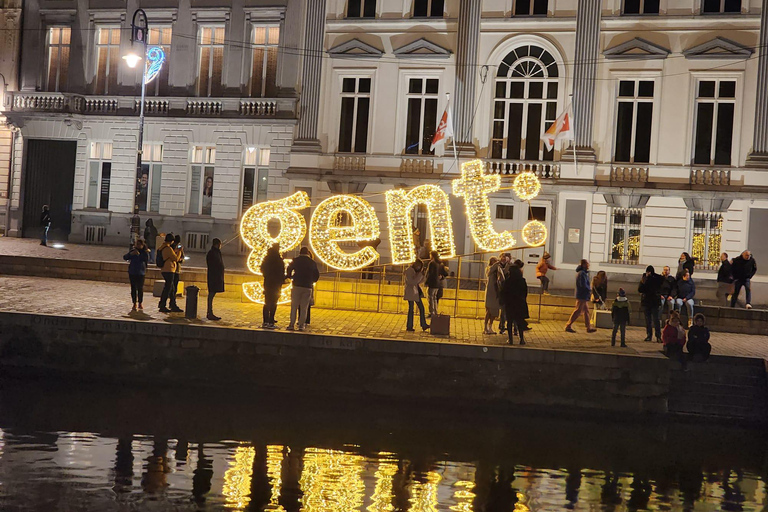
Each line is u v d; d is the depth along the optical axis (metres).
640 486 14.94
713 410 19.92
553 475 15.34
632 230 32.91
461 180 29.39
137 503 12.80
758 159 31.55
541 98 33.91
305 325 22.38
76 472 14.09
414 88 35.12
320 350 20.39
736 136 31.97
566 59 33.41
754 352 21.62
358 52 35.19
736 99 31.98
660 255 32.44
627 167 32.78
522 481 14.87
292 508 12.94
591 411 19.78
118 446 15.73
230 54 36.75
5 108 38.81
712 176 32.06
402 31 35.00
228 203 36.66
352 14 35.56
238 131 36.53
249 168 36.59
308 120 35.72
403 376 20.17
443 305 26.56
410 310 22.42
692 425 19.59
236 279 27.67
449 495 13.91
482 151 34.31
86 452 15.24
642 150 33.00
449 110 34.50
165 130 37.41
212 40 37.34
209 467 14.75
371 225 27.19
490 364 20.02
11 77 39.00
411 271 22.39
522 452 16.80
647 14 32.56
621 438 18.34
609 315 24.98
